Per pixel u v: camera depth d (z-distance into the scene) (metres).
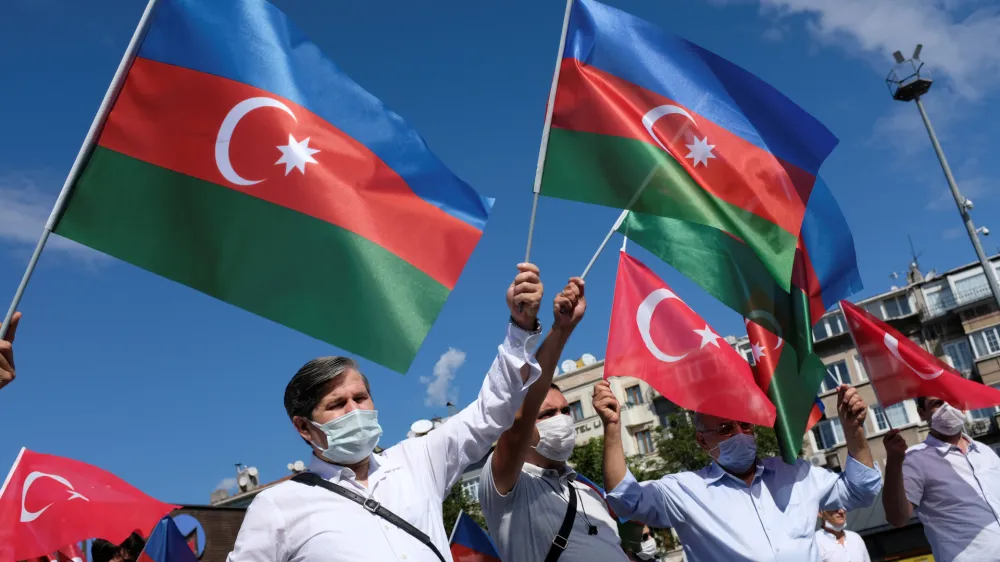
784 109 5.11
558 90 4.91
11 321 3.30
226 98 3.94
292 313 3.78
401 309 3.84
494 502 4.85
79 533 5.90
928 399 6.69
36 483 5.93
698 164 4.89
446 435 3.78
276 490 3.50
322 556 3.31
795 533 5.20
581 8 5.01
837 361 43.44
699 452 34.50
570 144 4.83
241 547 3.38
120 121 3.82
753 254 5.38
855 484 5.47
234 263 3.79
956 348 42.50
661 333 5.58
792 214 4.95
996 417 40.41
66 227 3.64
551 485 5.03
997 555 6.21
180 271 3.74
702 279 5.36
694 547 5.27
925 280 43.50
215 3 4.04
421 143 4.12
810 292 5.80
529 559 4.85
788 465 5.49
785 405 5.46
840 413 5.62
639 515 5.20
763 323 5.40
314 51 4.14
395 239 3.94
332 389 3.66
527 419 4.25
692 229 5.45
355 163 4.00
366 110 4.10
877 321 6.91
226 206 3.84
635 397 49.44
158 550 6.42
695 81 5.03
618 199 4.76
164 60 3.93
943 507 6.44
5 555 5.64
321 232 3.88
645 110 4.92
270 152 3.93
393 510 3.48
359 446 3.57
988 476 6.45
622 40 5.01
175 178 3.82
